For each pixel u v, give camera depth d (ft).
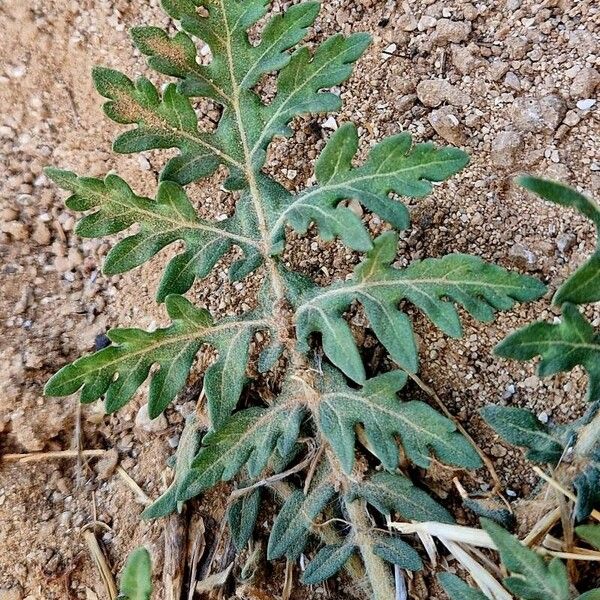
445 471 0.76
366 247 0.62
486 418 0.68
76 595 0.79
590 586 0.69
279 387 0.82
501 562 0.69
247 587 0.76
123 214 0.69
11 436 0.86
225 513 0.79
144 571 0.60
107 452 0.86
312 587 0.77
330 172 0.66
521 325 0.76
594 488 0.65
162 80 0.91
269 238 0.71
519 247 0.77
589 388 0.58
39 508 0.84
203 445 0.70
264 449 0.70
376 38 0.86
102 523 0.82
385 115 0.84
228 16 0.70
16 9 0.93
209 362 0.84
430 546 0.73
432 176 0.63
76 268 0.93
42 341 0.89
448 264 0.64
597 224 0.55
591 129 0.78
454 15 0.84
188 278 0.70
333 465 0.74
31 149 0.93
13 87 0.94
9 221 0.93
